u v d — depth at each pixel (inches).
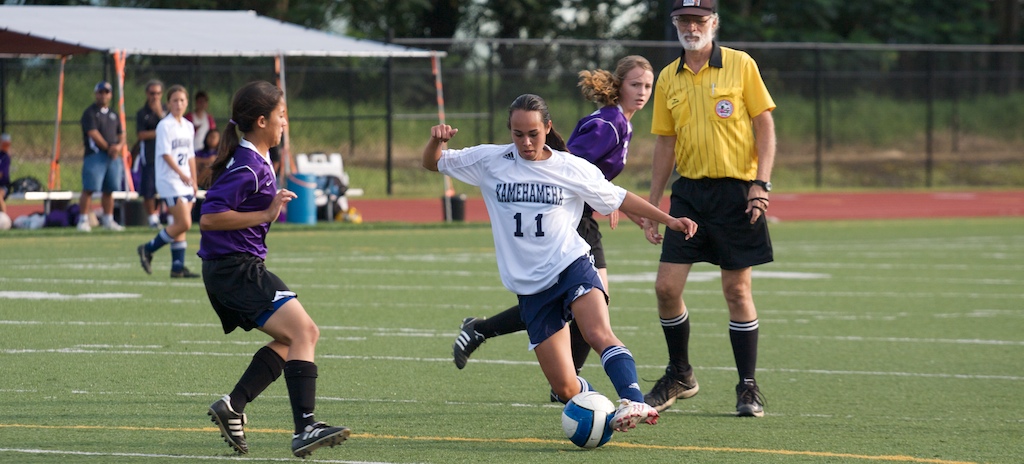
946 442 938.7
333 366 1263.5
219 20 3056.1
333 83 4992.6
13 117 4190.5
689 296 1941.4
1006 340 1513.3
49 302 1674.5
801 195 4576.8
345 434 821.2
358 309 1697.8
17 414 994.1
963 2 6978.4
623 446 917.8
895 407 1090.1
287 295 847.7
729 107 1046.4
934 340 1510.8
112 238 2600.9
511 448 904.9
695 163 1061.8
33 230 2691.9
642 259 2476.6
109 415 997.8
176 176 1926.7
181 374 1194.0
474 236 2886.3
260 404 1064.2
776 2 6545.3
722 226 1053.2
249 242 844.0
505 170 915.4
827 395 1151.0
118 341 1385.3
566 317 919.0
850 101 5570.9
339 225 3024.1
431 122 4970.5
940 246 2839.6
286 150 3061.0
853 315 1733.5
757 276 2223.2
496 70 4640.8
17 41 2859.3
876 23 6771.7
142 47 2650.1
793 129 5438.0
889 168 5310.0
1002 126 5703.7
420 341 1437.0
